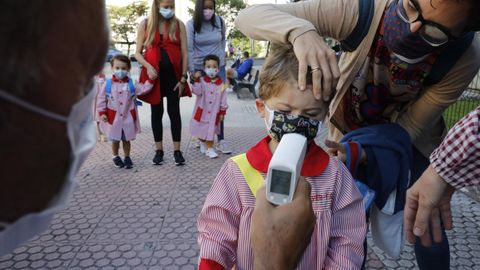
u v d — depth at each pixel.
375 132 1.83
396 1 1.51
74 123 0.57
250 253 1.43
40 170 0.54
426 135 2.03
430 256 2.00
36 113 0.51
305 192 1.07
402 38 1.48
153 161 5.02
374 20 1.62
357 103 1.90
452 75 1.69
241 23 1.64
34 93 0.49
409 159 1.82
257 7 1.62
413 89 1.72
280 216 1.01
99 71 0.62
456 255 2.90
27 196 0.55
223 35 5.54
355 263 1.42
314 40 1.37
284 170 1.03
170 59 4.68
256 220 1.03
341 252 1.43
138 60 4.68
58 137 0.54
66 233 3.22
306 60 1.33
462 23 1.34
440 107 1.79
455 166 1.37
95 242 3.08
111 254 2.91
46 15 0.49
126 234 3.20
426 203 1.48
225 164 1.54
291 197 1.03
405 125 1.92
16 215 0.56
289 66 1.41
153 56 4.64
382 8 1.61
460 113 4.84
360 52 1.71
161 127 4.97
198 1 5.26
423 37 1.42
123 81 4.73
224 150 5.52
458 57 1.64
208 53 5.37
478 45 1.70
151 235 3.18
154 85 4.69
